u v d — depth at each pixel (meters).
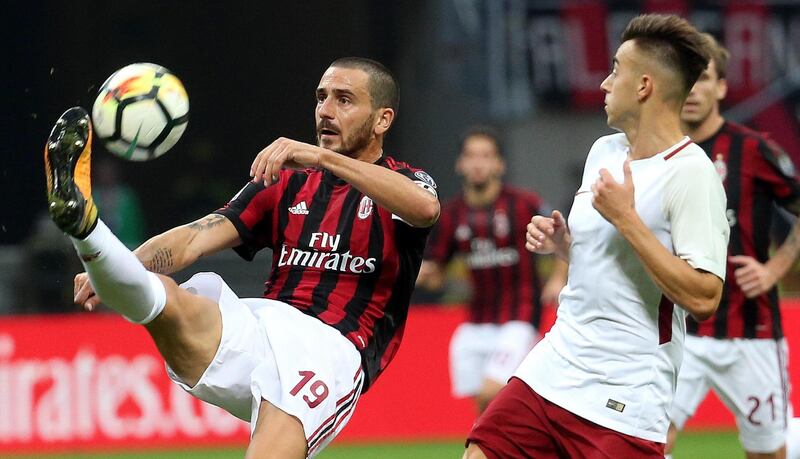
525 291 30.00
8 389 34.19
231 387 15.55
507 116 54.69
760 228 22.23
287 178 17.06
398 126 53.44
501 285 30.05
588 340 15.96
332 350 15.83
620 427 15.74
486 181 29.86
